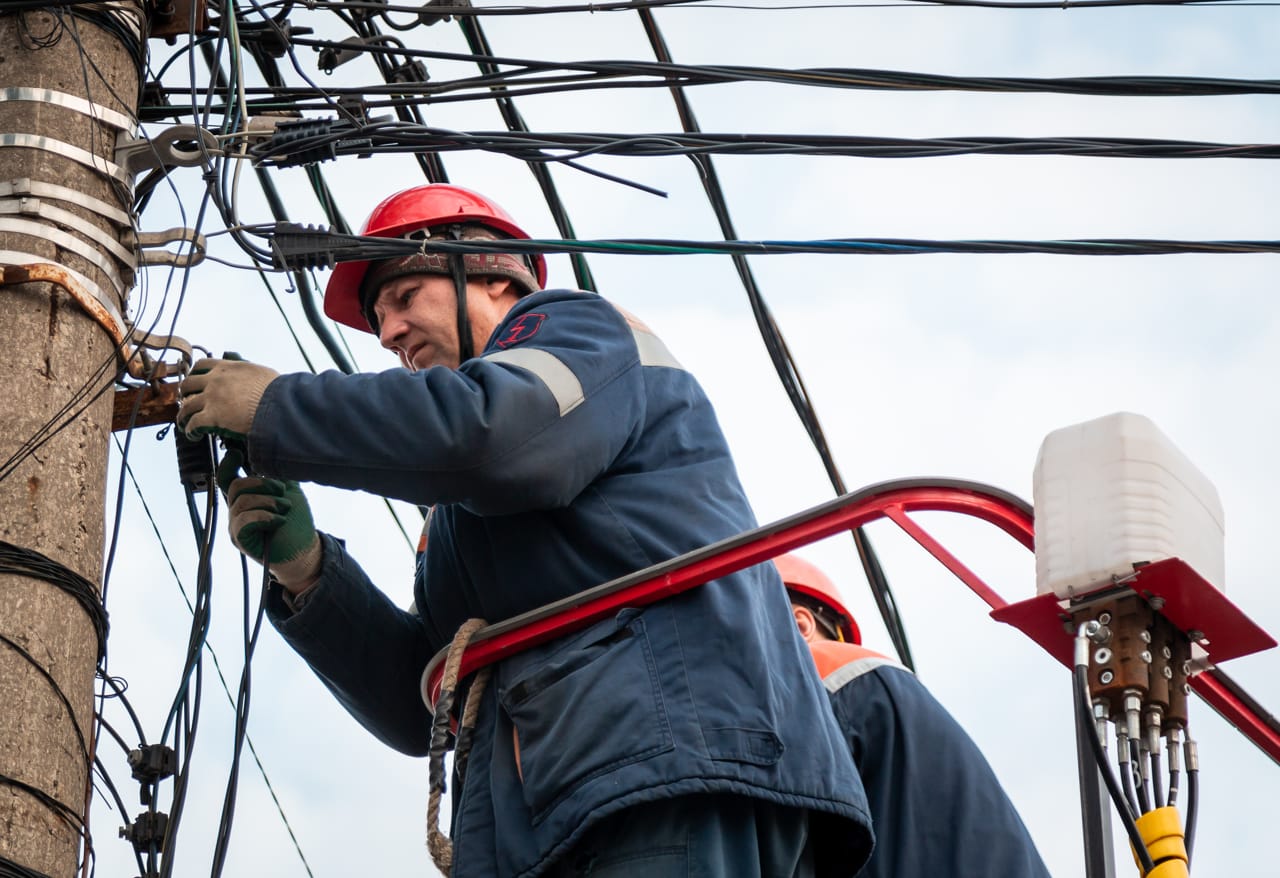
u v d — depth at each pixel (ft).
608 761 15.49
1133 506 15.30
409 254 19.72
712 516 17.12
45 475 17.49
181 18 20.72
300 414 16.55
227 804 18.81
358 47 23.77
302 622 19.07
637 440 17.37
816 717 16.29
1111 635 15.14
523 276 20.25
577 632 16.57
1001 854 19.52
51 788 16.46
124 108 19.62
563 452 16.49
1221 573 15.71
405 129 21.25
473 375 16.70
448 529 17.74
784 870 15.83
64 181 18.79
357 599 19.26
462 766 17.30
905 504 16.92
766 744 15.65
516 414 16.35
